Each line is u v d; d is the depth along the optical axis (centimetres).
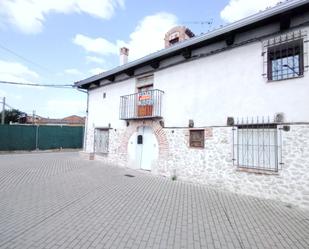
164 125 898
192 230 416
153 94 946
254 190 634
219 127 725
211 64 764
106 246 348
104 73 1167
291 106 588
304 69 574
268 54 645
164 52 859
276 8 579
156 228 419
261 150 637
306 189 550
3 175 820
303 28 587
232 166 684
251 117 656
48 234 382
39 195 602
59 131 2000
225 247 358
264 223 455
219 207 544
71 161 1223
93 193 636
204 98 775
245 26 657
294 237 397
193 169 784
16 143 1755
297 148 571
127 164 1071
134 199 593
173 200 592
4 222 426
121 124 1125
